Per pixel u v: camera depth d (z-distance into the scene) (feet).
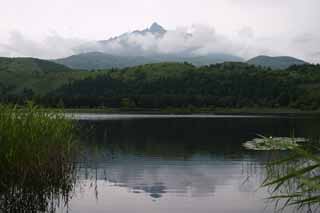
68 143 47.26
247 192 47.44
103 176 57.41
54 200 43.39
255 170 62.39
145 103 456.04
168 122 209.36
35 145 39.91
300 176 16.01
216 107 451.94
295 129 149.69
